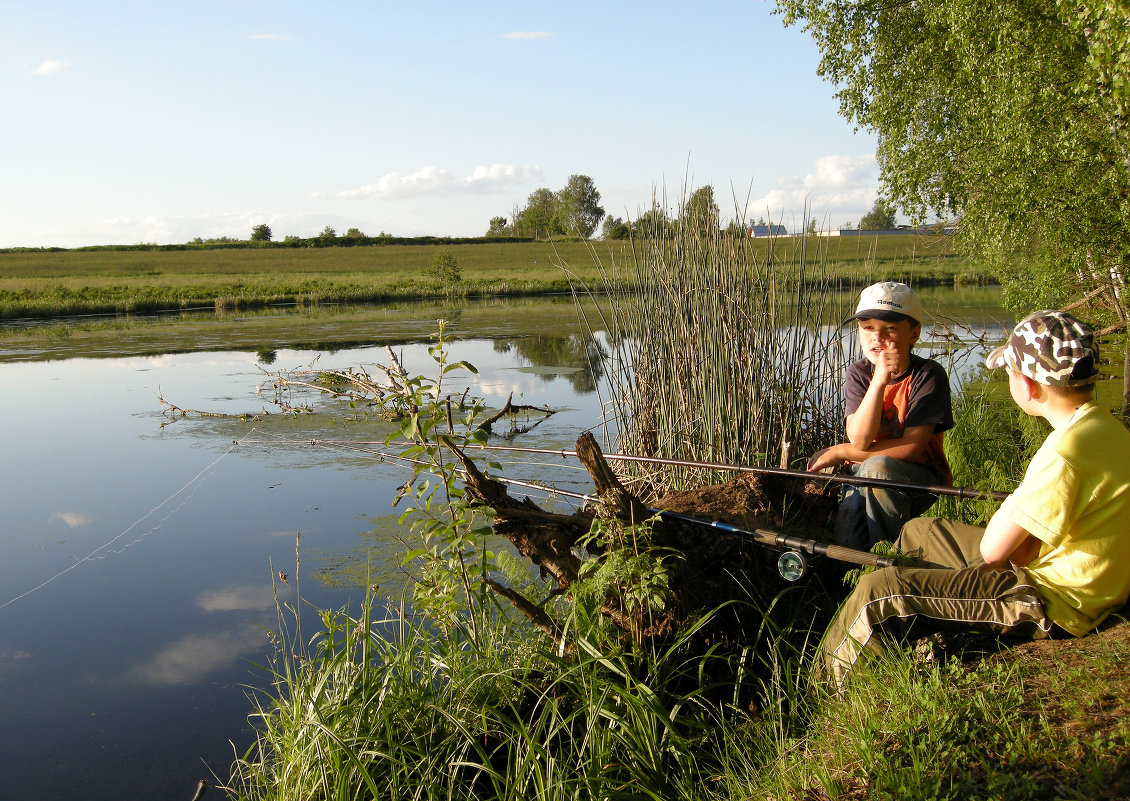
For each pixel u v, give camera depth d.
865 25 11.69
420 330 20.84
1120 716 2.10
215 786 3.37
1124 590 2.52
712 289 4.84
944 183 11.02
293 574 5.35
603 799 2.67
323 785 2.93
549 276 43.88
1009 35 9.32
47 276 51.47
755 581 3.54
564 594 3.56
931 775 2.10
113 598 5.12
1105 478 2.41
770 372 4.83
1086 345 2.40
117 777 3.40
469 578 3.66
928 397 3.62
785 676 3.20
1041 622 2.51
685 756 2.88
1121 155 8.92
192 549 5.90
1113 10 7.24
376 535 5.98
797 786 2.34
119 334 21.73
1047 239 10.04
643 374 5.24
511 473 7.00
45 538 6.20
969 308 19.09
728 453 4.75
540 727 2.95
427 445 3.46
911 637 2.81
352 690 3.25
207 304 33.53
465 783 2.99
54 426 10.08
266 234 104.88
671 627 3.33
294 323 24.00
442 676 3.48
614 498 3.29
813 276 5.37
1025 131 9.17
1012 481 5.45
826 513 4.02
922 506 3.66
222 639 4.59
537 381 12.52
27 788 3.34
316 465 8.08
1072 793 1.88
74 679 4.21
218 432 9.58
